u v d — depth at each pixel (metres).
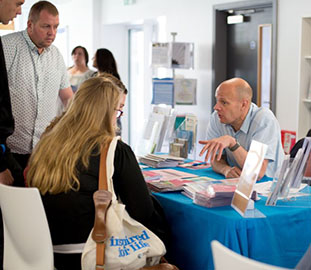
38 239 2.06
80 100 2.20
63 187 2.09
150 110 7.78
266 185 2.67
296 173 2.32
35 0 8.76
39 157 2.17
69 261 2.13
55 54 3.33
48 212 2.13
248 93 2.96
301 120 4.78
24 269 2.19
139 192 2.16
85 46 8.53
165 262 2.21
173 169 3.18
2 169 2.51
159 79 6.35
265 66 5.85
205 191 2.30
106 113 2.20
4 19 2.62
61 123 2.20
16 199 2.06
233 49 6.37
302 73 4.73
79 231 2.10
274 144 2.91
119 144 2.18
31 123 3.19
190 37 6.68
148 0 7.27
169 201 2.38
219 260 1.41
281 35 5.54
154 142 4.05
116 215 2.04
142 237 2.12
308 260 1.66
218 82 6.44
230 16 6.30
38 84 3.18
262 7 5.89
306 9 5.27
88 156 2.10
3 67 2.51
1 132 2.51
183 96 6.37
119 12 7.87
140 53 8.26
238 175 2.80
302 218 2.19
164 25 7.47
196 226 2.19
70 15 8.89
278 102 5.61
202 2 6.46
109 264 2.03
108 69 5.87
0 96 2.50
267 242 2.08
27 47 3.14
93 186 2.10
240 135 3.06
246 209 2.12
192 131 3.90
